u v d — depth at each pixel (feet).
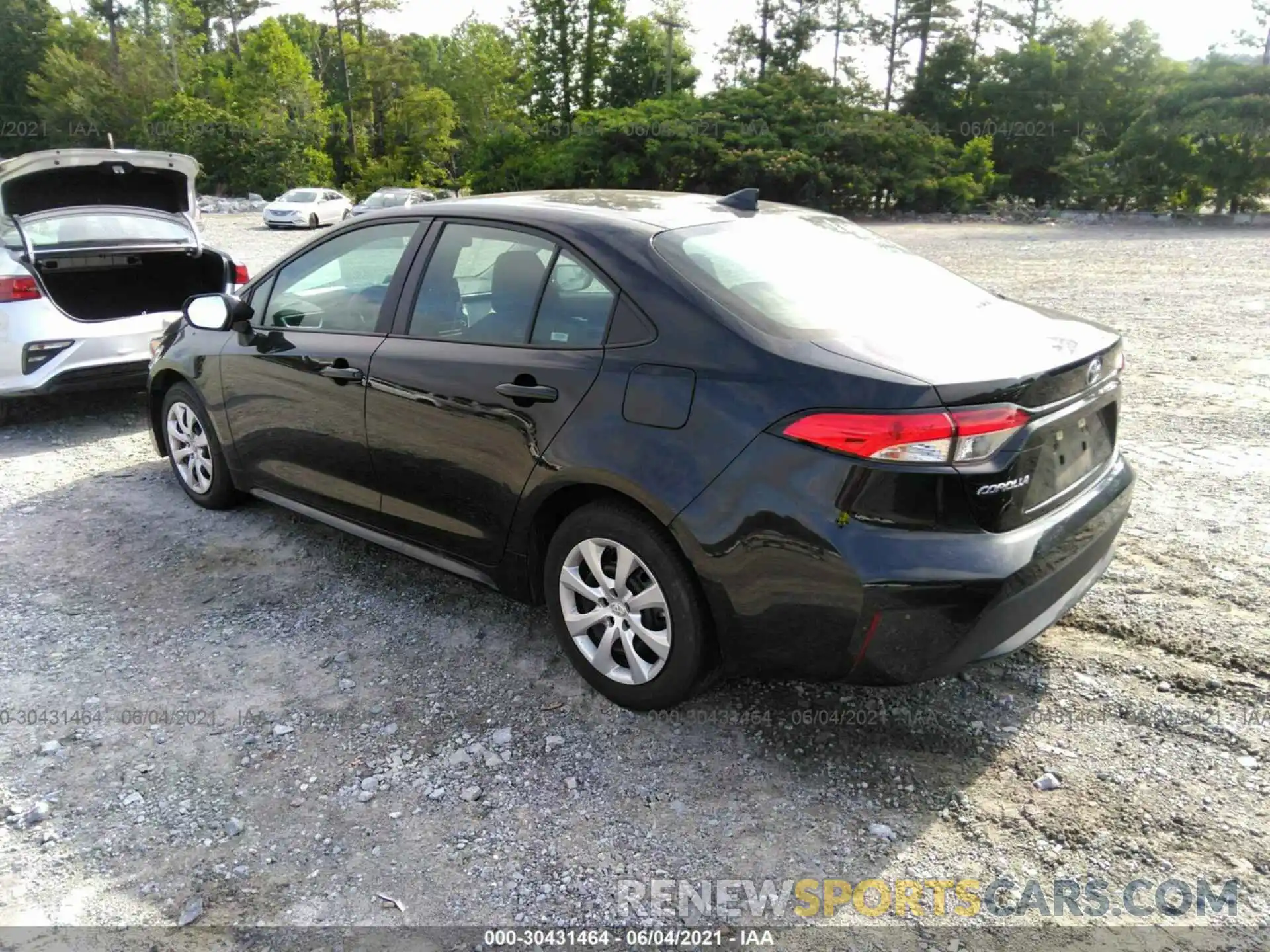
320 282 13.19
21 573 13.94
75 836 8.52
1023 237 84.07
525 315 10.59
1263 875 7.75
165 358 15.96
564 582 10.36
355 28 210.79
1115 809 8.55
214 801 8.96
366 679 11.03
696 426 8.88
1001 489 8.24
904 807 8.70
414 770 9.37
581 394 9.72
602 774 9.25
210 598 13.12
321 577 13.74
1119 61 148.97
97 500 16.97
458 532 11.36
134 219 22.58
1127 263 55.47
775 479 8.42
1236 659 10.78
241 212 136.05
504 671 11.15
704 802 8.83
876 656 8.35
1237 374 24.25
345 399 12.30
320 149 198.39
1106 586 12.60
